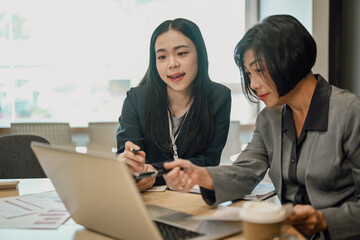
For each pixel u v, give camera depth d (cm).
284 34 109
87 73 461
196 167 115
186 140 169
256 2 462
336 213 105
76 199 97
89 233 99
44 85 461
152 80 173
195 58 164
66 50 457
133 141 174
